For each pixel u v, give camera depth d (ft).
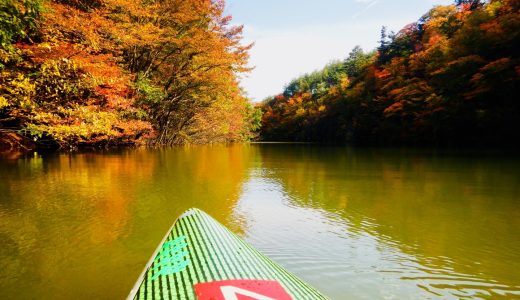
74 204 22.02
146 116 75.82
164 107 85.40
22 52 32.58
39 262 12.96
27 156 53.57
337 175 38.22
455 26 128.47
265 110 313.32
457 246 14.89
